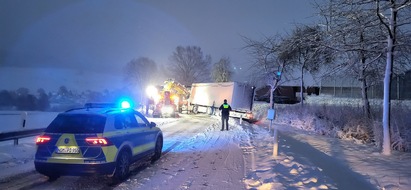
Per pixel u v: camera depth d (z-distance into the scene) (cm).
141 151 927
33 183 770
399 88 2528
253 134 1750
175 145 1366
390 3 1066
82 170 741
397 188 692
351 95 3033
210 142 1452
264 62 2683
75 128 775
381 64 1667
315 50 1298
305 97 3634
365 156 1091
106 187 747
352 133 1611
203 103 3588
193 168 931
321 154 1116
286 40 1739
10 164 935
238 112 2803
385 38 1236
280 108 3138
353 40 1263
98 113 810
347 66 1347
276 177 755
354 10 1128
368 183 745
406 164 949
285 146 1271
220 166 955
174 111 3120
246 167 936
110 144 767
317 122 2002
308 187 687
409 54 1366
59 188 736
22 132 1188
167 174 863
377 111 1941
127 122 898
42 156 759
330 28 1209
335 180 759
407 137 1284
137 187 743
